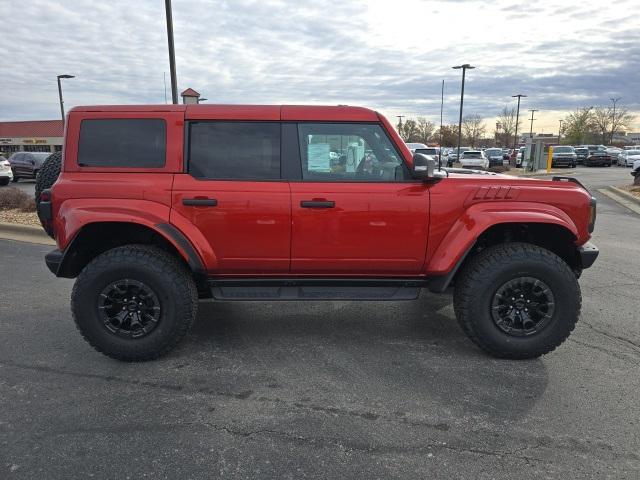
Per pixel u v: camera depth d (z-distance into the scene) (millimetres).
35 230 8531
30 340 4164
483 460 2586
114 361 3779
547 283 3648
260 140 3756
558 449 2674
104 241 3988
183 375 3555
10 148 62656
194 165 3719
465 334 4199
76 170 3686
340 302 5195
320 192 3701
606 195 15766
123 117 3703
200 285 4156
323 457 2615
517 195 3754
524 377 3502
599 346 4031
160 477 2459
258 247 3746
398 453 2645
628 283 5789
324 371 3613
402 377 3514
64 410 3070
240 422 2941
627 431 2836
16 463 2551
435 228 3746
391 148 3781
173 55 11945
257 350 3990
